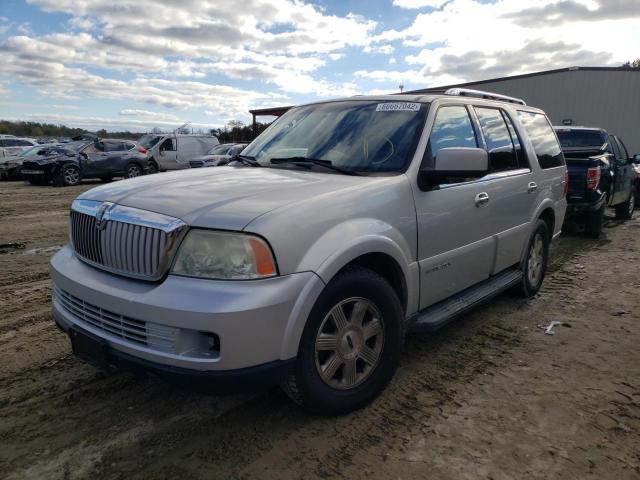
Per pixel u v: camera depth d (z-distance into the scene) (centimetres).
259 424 296
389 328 313
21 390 332
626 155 1133
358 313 296
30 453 268
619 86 2558
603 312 491
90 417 302
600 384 345
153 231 260
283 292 250
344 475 252
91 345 278
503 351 399
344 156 358
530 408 313
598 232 889
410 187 330
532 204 491
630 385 344
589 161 827
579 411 310
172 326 243
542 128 559
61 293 312
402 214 321
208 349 247
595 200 832
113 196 301
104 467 258
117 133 4044
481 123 429
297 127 413
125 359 260
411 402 320
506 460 263
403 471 255
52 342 410
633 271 653
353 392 299
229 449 273
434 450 271
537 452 270
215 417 303
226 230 250
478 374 359
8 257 705
